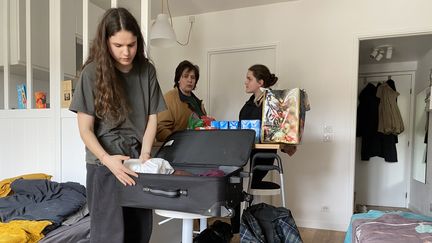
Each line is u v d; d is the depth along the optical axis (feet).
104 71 3.49
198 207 3.24
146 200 3.42
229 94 11.39
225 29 11.28
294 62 10.32
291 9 10.38
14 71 8.34
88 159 3.75
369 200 14.71
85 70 3.58
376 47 12.34
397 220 4.45
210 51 11.49
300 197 10.16
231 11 11.19
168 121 6.27
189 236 4.46
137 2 10.25
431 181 10.89
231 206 3.39
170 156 4.79
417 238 3.66
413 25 9.18
